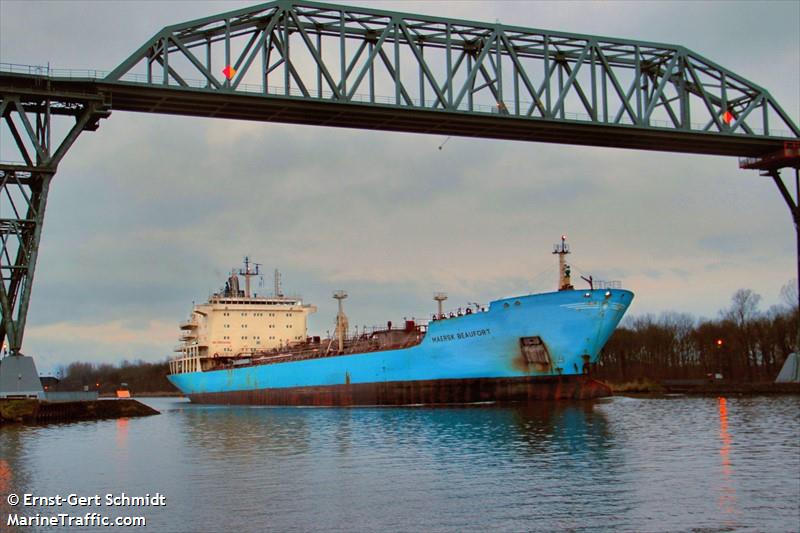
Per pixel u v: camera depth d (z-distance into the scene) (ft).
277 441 130.11
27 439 143.13
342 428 147.84
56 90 163.63
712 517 68.74
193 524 71.82
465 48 204.74
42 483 93.66
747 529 65.05
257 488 86.74
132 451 122.11
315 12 188.96
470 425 141.08
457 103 193.98
